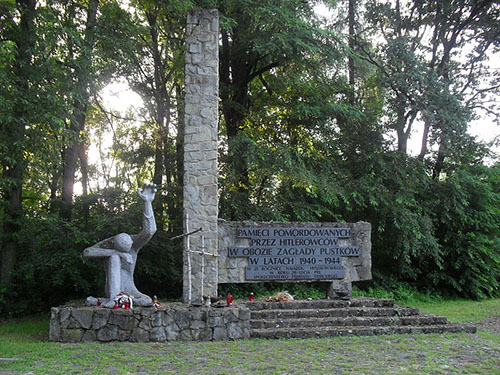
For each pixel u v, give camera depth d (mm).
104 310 9477
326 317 11062
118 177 19516
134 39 15906
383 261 20125
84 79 13359
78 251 14203
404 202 18391
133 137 18828
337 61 17203
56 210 15625
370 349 8883
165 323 9570
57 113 12602
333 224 13055
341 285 12922
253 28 16016
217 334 9672
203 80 12133
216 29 12320
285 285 17250
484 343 9523
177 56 18391
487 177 21344
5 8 12703
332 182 17344
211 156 11914
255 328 10266
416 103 18859
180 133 17219
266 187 17125
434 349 8930
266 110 18219
